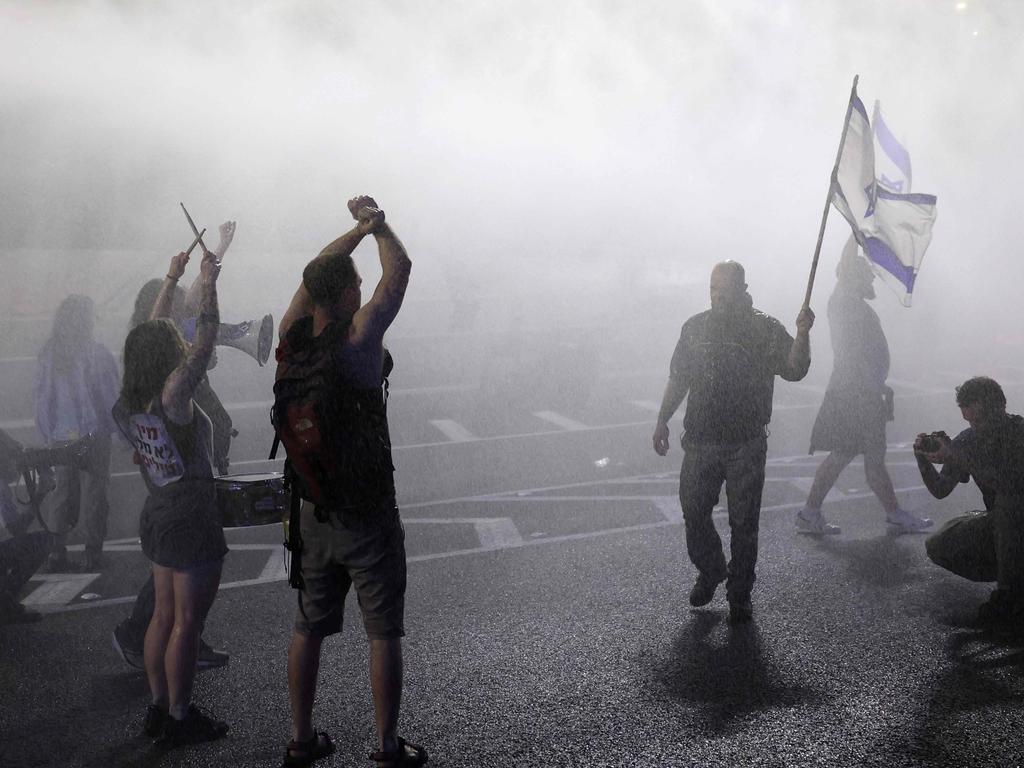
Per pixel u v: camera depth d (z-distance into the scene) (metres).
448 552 6.97
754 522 5.25
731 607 5.29
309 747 3.78
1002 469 5.14
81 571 6.79
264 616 5.70
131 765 3.88
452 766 3.79
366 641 5.14
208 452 4.10
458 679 4.63
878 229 5.43
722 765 3.74
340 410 3.40
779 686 4.47
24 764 3.91
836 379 6.95
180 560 3.96
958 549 5.48
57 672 4.91
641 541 7.07
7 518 5.64
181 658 3.99
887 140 5.61
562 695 4.43
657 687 4.48
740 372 5.15
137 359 3.94
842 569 6.21
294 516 3.59
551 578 6.24
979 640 4.98
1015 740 3.90
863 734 3.97
